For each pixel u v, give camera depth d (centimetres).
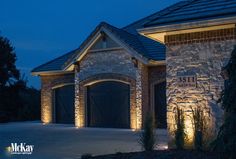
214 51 1177
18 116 3284
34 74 2736
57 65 2645
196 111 1145
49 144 1585
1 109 3228
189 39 1223
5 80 3275
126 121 2231
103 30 2233
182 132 1097
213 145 800
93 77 2327
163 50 2170
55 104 2731
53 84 2716
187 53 1225
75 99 2405
